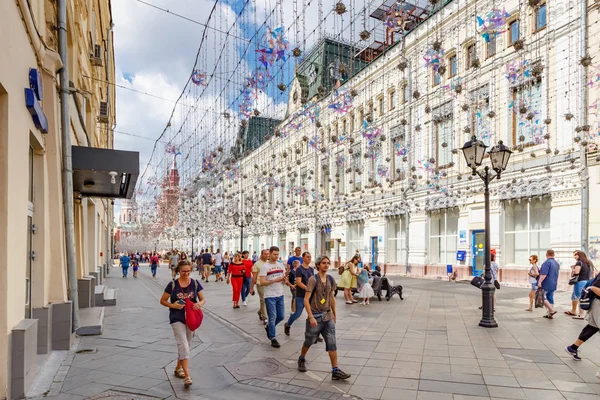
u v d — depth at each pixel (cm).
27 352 546
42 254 733
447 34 2134
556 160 1719
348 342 831
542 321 1045
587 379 591
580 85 1608
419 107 2444
